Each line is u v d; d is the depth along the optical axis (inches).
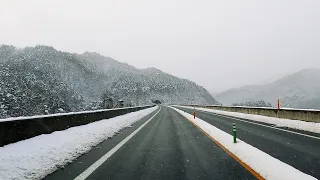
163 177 232.1
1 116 2111.2
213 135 513.7
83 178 229.8
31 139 319.0
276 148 361.4
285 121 733.9
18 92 2454.5
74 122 484.1
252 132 553.3
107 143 421.1
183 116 1218.6
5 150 257.0
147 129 639.8
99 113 682.8
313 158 297.4
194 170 254.7
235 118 1031.6
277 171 237.0
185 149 367.2
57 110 2977.4
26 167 235.1
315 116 625.3
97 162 288.5
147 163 284.0
